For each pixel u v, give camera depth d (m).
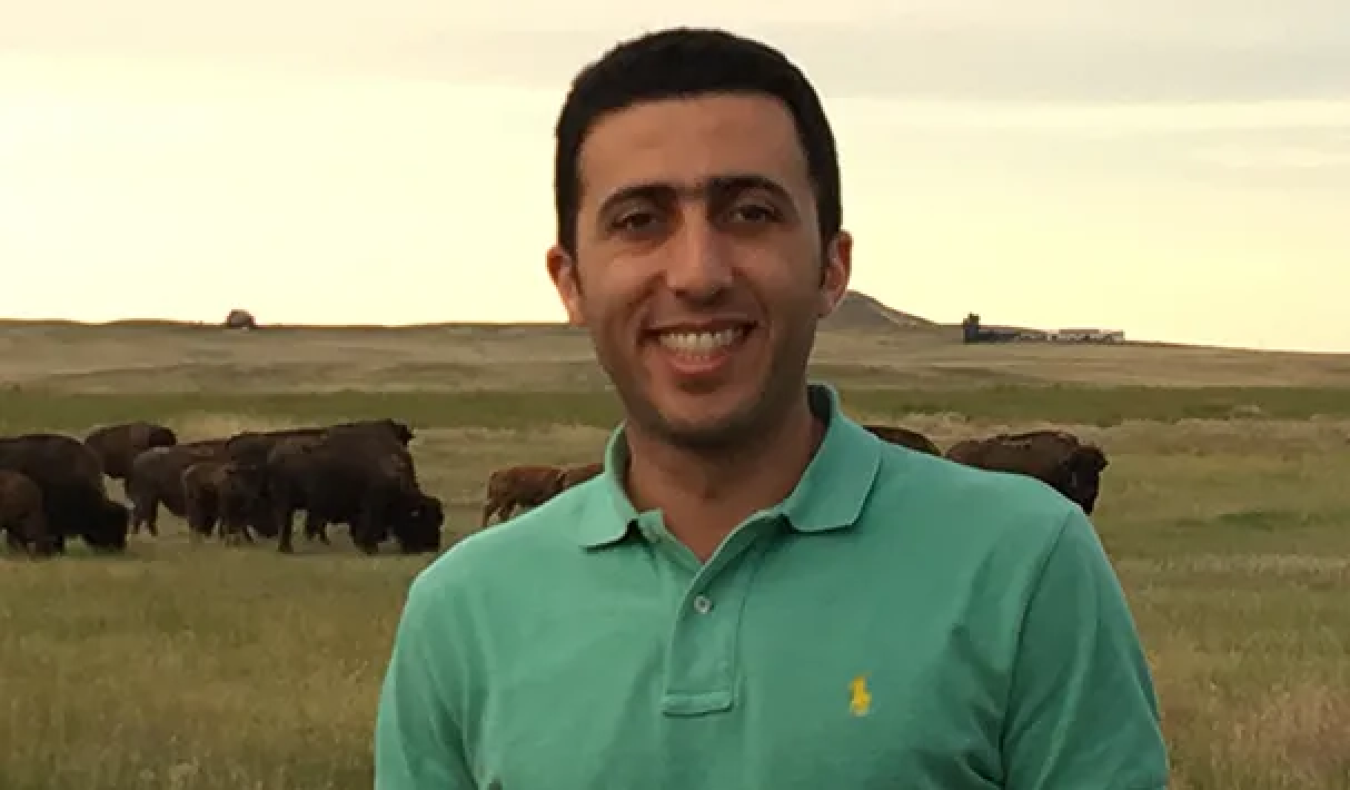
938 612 3.13
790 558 3.18
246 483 27.80
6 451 25.42
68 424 54.88
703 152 3.15
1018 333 150.00
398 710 3.44
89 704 11.61
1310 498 31.75
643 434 3.26
